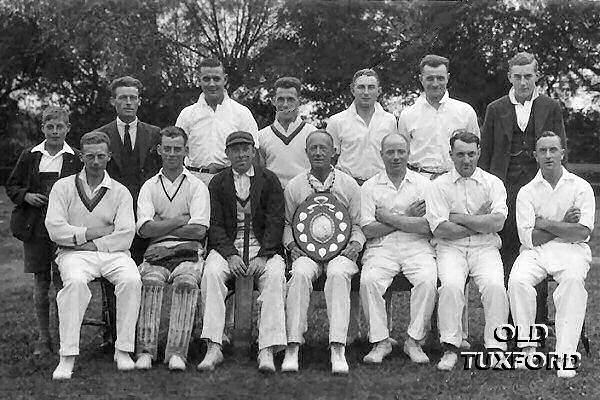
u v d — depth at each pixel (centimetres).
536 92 616
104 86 2241
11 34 2275
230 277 573
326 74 2062
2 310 790
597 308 764
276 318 541
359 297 620
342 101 2091
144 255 588
